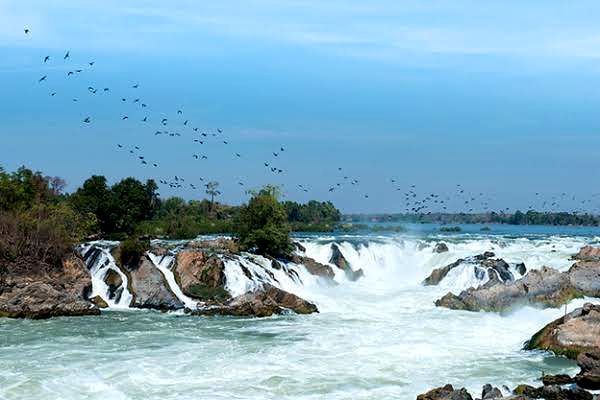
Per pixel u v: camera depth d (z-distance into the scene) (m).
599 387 39.28
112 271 72.69
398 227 163.50
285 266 80.94
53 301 65.00
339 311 68.06
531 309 64.88
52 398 38.03
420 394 37.25
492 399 35.06
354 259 91.44
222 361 46.56
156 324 60.56
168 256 74.75
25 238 71.38
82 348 50.31
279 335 55.72
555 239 109.88
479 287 71.56
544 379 41.03
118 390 39.66
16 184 86.69
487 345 52.31
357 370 44.53
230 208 162.62
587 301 65.19
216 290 71.00
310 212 181.12
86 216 92.12
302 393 39.50
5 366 44.47
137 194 101.69
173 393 39.28
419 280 87.62
